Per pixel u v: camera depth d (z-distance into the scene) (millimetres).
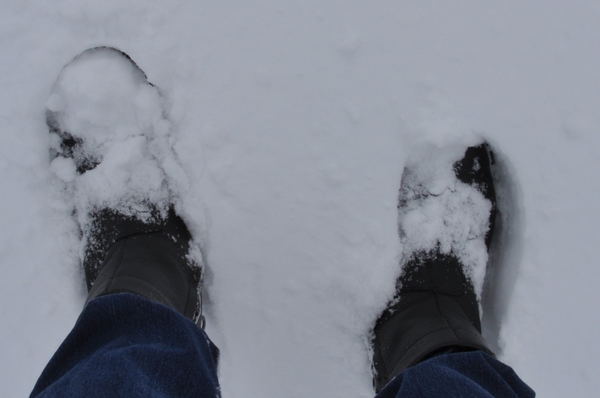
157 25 1111
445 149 1123
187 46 1114
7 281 1123
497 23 1139
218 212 1110
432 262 1081
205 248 1113
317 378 1140
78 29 1110
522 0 1144
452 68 1127
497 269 1169
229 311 1127
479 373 818
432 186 1127
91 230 1058
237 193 1114
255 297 1127
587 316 1152
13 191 1115
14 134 1107
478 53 1133
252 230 1119
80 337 742
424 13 1128
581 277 1148
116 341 736
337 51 1121
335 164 1119
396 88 1119
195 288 1033
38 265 1123
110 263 937
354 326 1123
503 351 1139
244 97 1118
